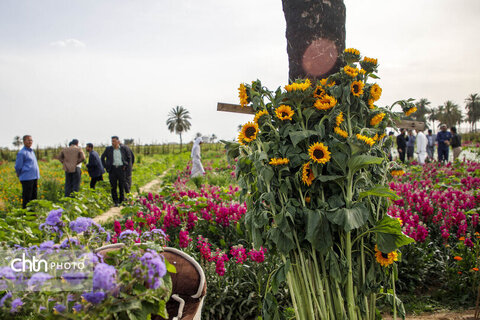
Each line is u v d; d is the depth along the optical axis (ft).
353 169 7.34
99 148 131.95
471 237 14.76
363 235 7.68
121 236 6.08
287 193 7.79
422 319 11.03
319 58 8.89
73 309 4.54
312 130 7.87
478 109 272.51
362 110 8.13
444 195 20.67
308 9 8.89
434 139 59.93
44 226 5.66
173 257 7.41
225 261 12.33
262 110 8.29
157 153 157.58
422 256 13.65
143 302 4.85
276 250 8.38
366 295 7.62
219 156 103.71
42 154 116.26
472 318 10.60
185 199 21.81
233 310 11.66
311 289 7.64
